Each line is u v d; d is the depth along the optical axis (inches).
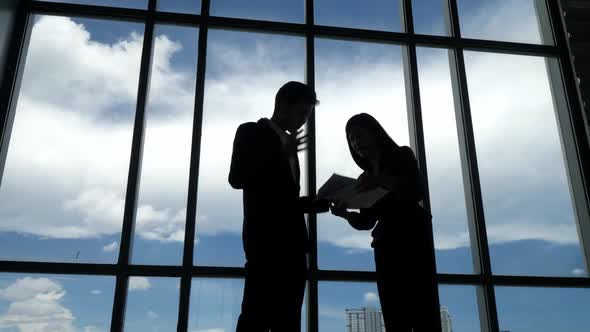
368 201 81.1
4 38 125.0
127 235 118.0
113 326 111.3
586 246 134.6
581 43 152.3
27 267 112.6
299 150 85.0
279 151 76.0
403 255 81.0
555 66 153.2
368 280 123.6
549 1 159.3
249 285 71.7
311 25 145.3
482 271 127.7
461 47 150.3
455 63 149.6
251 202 74.0
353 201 82.2
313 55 142.3
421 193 83.0
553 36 155.9
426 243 81.7
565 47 153.9
